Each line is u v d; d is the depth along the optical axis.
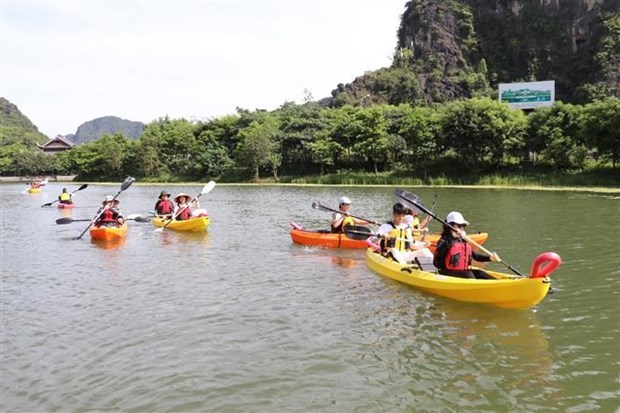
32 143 142.00
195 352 6.80
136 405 5.51
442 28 111.56
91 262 12.83
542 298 7.92
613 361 6.32
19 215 25.89
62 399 5.68
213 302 8.97
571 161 44.56
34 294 9.80
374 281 10.30
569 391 5.59
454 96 98.25
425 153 50.16
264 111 77.06
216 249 14.29
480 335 7.22
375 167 54.66
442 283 8.98
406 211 11.84
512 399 5.45
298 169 61.56
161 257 13.27
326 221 20.80
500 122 46.00
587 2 106.94
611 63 91.94
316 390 5.73
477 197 30.64
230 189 48.06
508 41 108.00
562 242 13.92
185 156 72.19
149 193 45.34
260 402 5.50
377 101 99.38
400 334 7.30
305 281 10.40
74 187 59.69
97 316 8.34
